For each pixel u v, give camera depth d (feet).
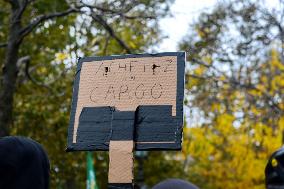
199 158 56.34
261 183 51.01
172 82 9.65
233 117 40.14
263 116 38.24
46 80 37.22
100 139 9.73
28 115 35.40
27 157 7.94
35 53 34.17
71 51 32.22
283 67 40.96
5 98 26.84
